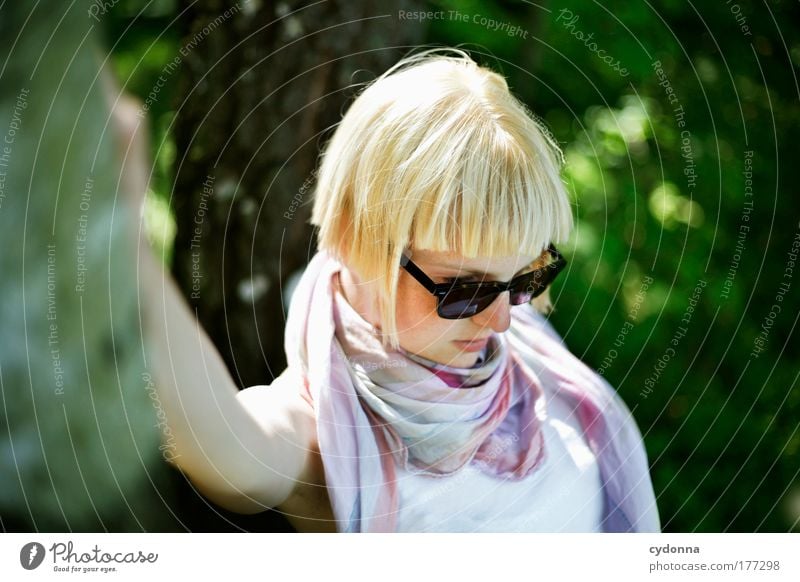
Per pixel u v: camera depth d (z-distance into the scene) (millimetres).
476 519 1473
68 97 535
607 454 1648
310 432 1424
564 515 1557
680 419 2967
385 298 1340
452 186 1244
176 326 944
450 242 1277
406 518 1421
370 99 1377
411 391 1396
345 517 1358
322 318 1425
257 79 2012
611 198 3018
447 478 1440
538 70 2922
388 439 1425
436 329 1365
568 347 2900
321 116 2047
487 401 1461
